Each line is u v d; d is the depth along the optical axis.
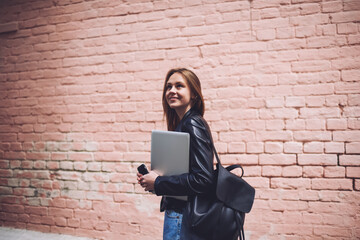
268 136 2.03
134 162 2.31
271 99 2.03
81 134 2.45
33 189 2.56
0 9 2.70
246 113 2.07
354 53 1.90
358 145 1.87
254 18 2.08
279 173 2.00
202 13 2.18
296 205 1.97
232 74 2.11
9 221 2.61
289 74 2.00
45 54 2.57
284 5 2.02
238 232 1.03
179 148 1.07
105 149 2.38
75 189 2.45
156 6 2.29
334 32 1.93
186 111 1.25
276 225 1.99
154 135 1.16
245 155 2.07
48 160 2.53
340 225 1.89
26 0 2.64
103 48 2.42
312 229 1.94
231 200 1.04
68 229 2.44
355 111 1.88
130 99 2.34
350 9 1.91
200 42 2.18
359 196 1.86
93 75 2.44
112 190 2.35
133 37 2.35
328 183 1.92
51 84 2.55
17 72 2.65
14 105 2.65
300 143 1.97
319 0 1.96
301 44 1.99
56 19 2.55
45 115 2.56
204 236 1.00
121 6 2.38
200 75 2.17
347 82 1.90
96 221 2.37
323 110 1.94
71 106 2.49
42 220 2.52
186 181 1.01
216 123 2.13
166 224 1.17
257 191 2.04
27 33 2.63
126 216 2.31
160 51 2.28
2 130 2.67
